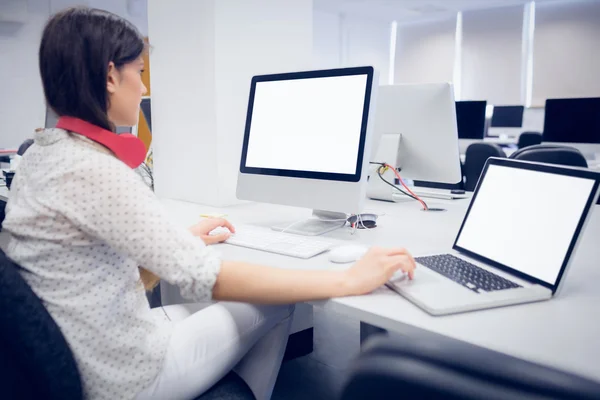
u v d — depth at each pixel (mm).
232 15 1805
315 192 1317
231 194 1896
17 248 791
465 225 1132
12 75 4773
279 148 1416
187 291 812
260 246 1183
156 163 2148
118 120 887
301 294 841
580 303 820
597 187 826
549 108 4012
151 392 848
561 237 865
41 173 782
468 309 782
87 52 791
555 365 598
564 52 7055
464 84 7992
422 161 1862
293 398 1655
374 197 1951
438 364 526
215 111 1806
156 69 2055
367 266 886
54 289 773
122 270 830
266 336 1110
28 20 4730
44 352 702
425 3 7133
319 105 1330
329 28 7746
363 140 1228
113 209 750
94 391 797
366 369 536
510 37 7410
